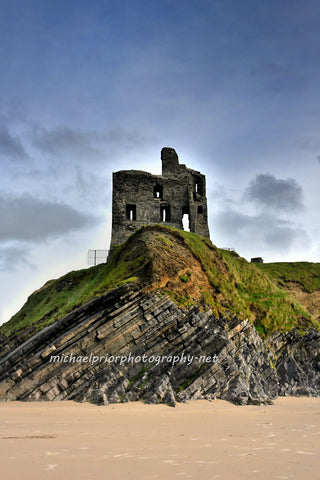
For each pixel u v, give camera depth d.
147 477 11.24
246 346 41.81
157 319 36.75
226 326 40.41
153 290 38.44
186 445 16.39
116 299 37.06
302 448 15.70
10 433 19.41
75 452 14.66
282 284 72.00
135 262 42.75
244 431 20.77
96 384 33.22
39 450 14.96
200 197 66.25
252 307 50.00
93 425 22.78
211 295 43.50
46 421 24.20
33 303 68.00
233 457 13.91
